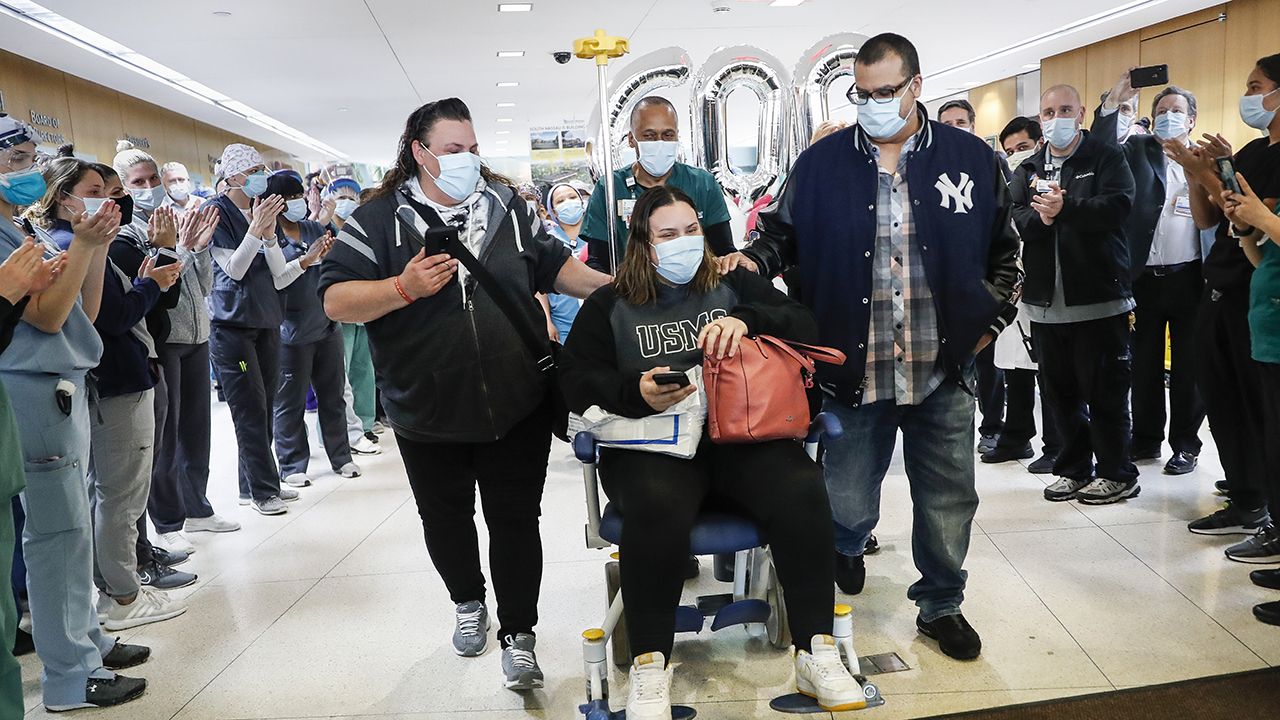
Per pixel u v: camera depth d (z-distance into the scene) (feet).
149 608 9.24
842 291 7.52
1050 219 10.88
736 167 11.89
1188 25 26.30
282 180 13.89
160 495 11.27
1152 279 13.01
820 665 6.09
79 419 7.20
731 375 6.46
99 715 7.24
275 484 13.48
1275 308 8.47
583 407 6.55
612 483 6.51
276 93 34.06
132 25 22.72
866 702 5.99
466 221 7.06
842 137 7.61
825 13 25.32
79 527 7.22
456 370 6.88
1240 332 9.78
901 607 8.69
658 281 6.93
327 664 8.06
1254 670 7.02
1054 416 13.19
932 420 7.64
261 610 9.44
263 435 13.25
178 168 15.26
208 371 12.18
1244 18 24.40
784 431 6.53
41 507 7.01
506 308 6.92
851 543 8.76
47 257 7.29
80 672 7.34
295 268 13.53
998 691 6.93
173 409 11.27
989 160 7.36
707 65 11.16
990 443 15.10
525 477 7.37
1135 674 7.09
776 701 6.41
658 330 6.87
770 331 6.82
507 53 28.84
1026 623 8.16
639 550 6.08
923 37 29.01
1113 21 27.02
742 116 43.60
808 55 11.32
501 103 39.86
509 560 7.43
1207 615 8.13
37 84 26.35
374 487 14.71
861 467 8.16
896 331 7.52
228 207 12.76
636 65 10.75
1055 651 7.57
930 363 7.51
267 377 13.43
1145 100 27.94
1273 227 7.91
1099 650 7.54
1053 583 9.06
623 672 7.56
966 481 7.67
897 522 11.37
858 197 7.40
